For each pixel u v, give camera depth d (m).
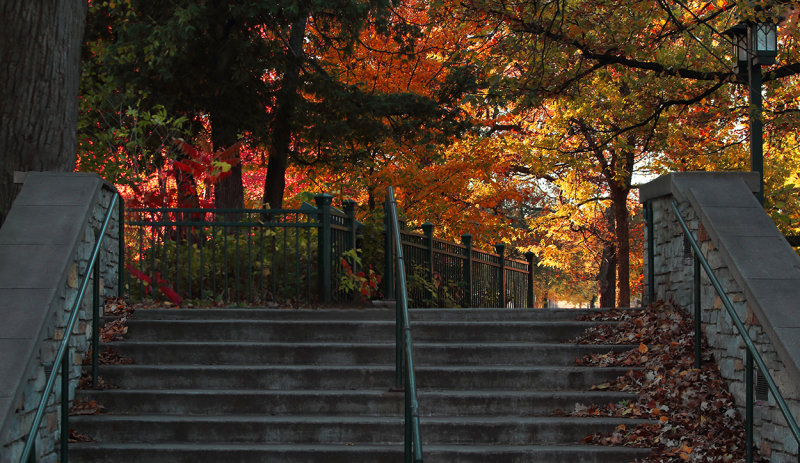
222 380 6.10
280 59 12.06
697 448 5.07
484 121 17.53
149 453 5.19
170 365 6.30
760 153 8.59
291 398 5.79
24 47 6.45
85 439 5.42
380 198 16.39
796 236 9.76
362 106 13.12
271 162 13.38
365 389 6.05
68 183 5.77
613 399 5.78
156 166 10.08
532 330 6.84
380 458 5.17
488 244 19.03
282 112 12.73
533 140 19.50
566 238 25.33
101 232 5.66
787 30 8.61
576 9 11.70
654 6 11.34
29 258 5.05
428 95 15.34
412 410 3.65
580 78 13.05
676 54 12.27
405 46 13.79
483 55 13.69
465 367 6.27
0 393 4.12
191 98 11.95
